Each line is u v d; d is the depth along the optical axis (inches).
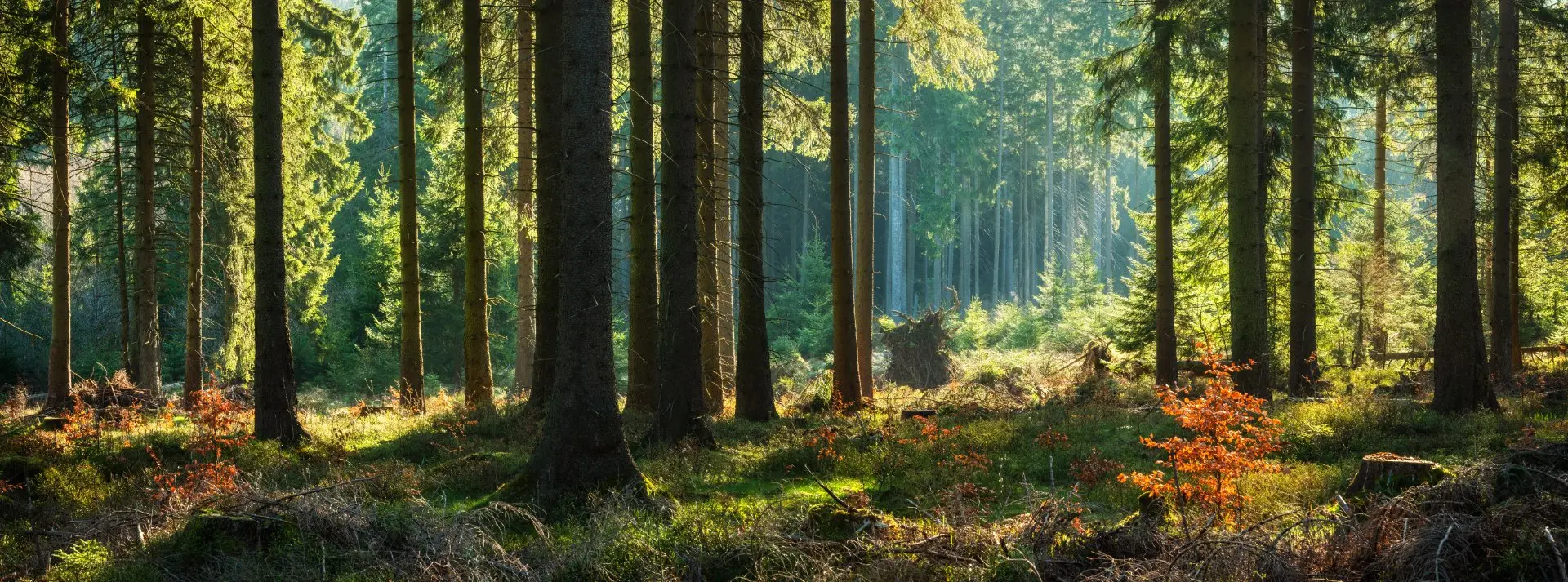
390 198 1658.5
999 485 390.9
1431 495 241.4
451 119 848.3
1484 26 844.6
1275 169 885.2
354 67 1011.9
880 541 255.6
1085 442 486.3
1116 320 1025.5
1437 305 547.5
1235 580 215.2
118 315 1430.9
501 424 582.9
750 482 420.5
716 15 757.9
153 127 840.3
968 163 2439.7
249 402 894.4
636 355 639.8
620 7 756.6
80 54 748.0
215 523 290.2
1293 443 443.2
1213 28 807.7
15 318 1371.8
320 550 278.8
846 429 555.8
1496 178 773.9
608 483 364.5
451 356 1449.3
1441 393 538.3
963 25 815.1
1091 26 2410.2
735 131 1330.0
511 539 313.7
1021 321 1647.4
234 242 942.4
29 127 674.8
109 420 648.4
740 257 629.6
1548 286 1104.2
